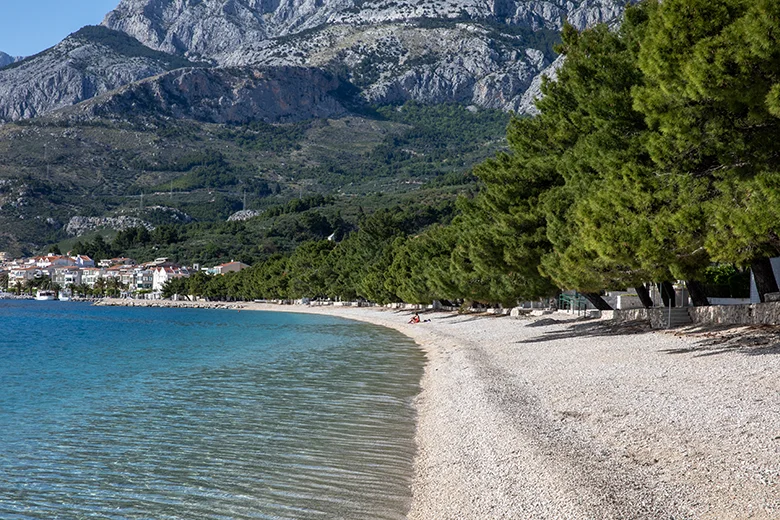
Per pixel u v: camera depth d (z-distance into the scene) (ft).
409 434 60.23
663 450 40.75
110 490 46.39
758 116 54.54
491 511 36.19
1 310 522.88
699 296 103.40
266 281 587.27
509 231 113.60
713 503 31.32
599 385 65.46
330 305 510.17
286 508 41.19
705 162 64.23
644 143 70.79
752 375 57.93
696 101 57.16
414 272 285.02
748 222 54.39
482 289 173.27
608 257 69.41
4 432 65.41
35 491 46.52
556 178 110.32
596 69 90.27
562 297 195.21
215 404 79.66
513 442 48.32
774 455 36.32
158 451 56.49
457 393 76.07
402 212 612.70
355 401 79.46
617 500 33.58
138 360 139.64
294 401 80.38
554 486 37.27
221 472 49.47
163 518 40.86
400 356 137.90
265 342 189.16
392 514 39.14
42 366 129.18
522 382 75.51
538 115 114.52
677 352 78.38
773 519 28.45
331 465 50.01
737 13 55.01
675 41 57.16
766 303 83.61
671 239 64.69
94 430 65.92
